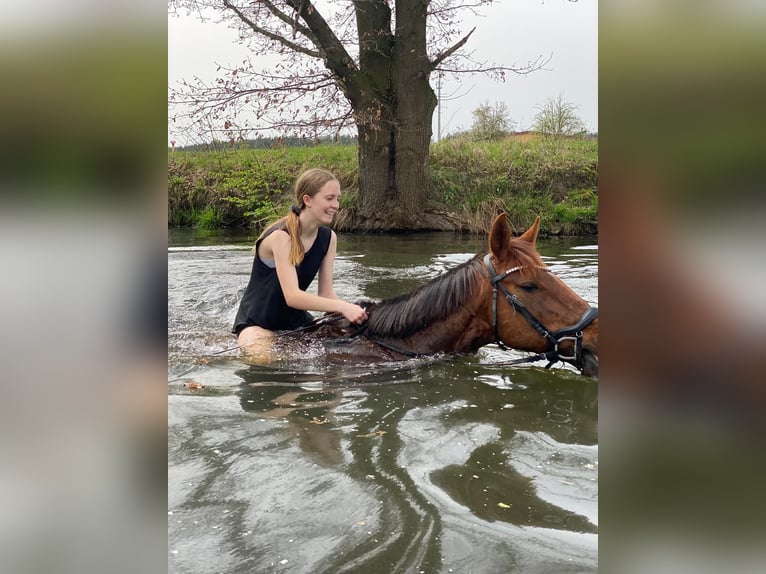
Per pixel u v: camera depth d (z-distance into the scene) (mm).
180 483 2027
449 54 12055
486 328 3574
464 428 2602
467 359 3736
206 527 1759
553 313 3385
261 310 4059
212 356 3744
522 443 2438
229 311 5066
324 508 1887
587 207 12023
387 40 12055
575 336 3328
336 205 3949
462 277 3635
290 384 3211
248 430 2529
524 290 3447
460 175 13539
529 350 3494
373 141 12344
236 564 1581
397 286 5965
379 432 2539
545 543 1697
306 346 3807
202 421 2625
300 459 2248
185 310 5090
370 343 3797
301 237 4027
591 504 1930
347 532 1753
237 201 13258
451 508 1900
